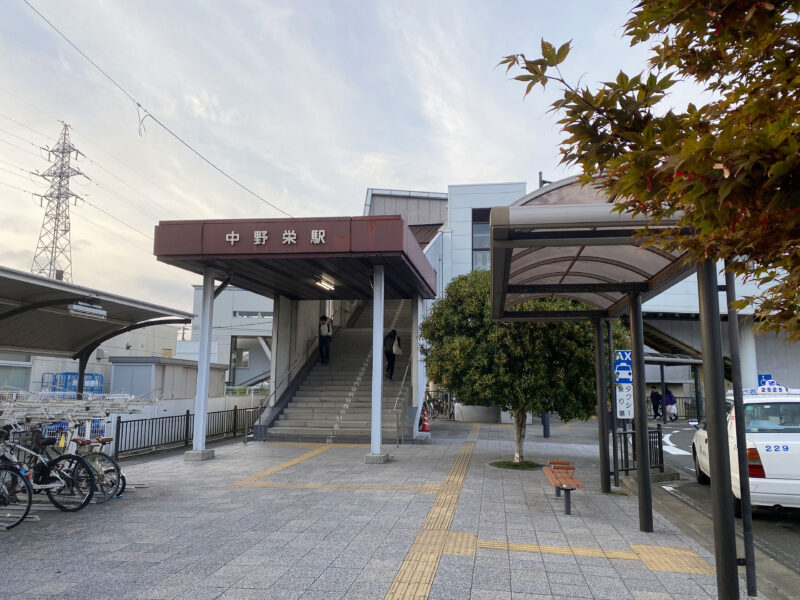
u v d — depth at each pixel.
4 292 9.19
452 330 11.48
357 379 17.11
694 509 8.01
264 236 11.21
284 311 16.91
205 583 4.71
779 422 7.79
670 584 4.75
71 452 8.98
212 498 8.03
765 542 6.60
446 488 8.72
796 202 1.50
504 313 8.80
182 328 35.66
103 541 5.93
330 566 5.13
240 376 36.28
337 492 8.43
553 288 7.10
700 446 9.83
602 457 8.75
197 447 11.75
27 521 6.75
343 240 11.13
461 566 5.15
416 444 14.42
